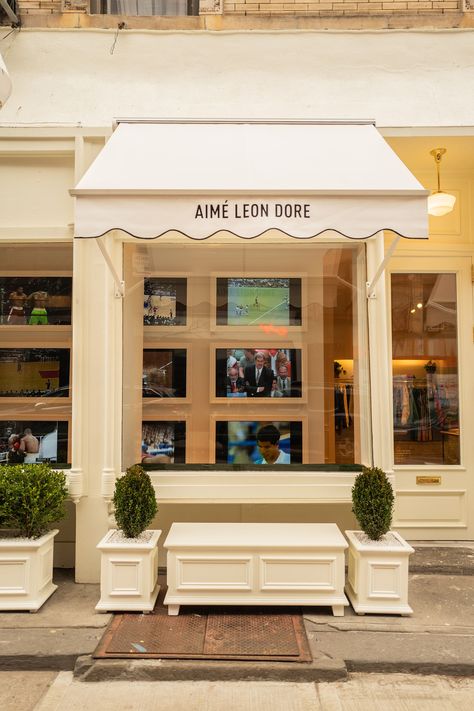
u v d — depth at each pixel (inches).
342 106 190.5
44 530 167.0
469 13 192.1
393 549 150.1
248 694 120.0
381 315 183.5
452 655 130.5
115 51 191.0
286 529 165.2
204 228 139.8
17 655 129.8
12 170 189.5
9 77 171.5
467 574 180.2
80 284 182.1
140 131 173.5
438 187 198.2
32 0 191.8
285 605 152.0
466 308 215.2
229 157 160.7
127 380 192.1
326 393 196.7
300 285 201.8
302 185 148.0
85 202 139.9
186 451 199.3
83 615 149.9
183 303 203.8
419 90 190.7
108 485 175.9
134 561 150.9
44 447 196.9
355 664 128.3
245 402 201.2
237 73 191.8
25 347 199.6
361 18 192.7
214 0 192.7
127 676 124.7
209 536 156.6
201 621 145.9
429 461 212.4
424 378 215.6
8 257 198.7
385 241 214.2
